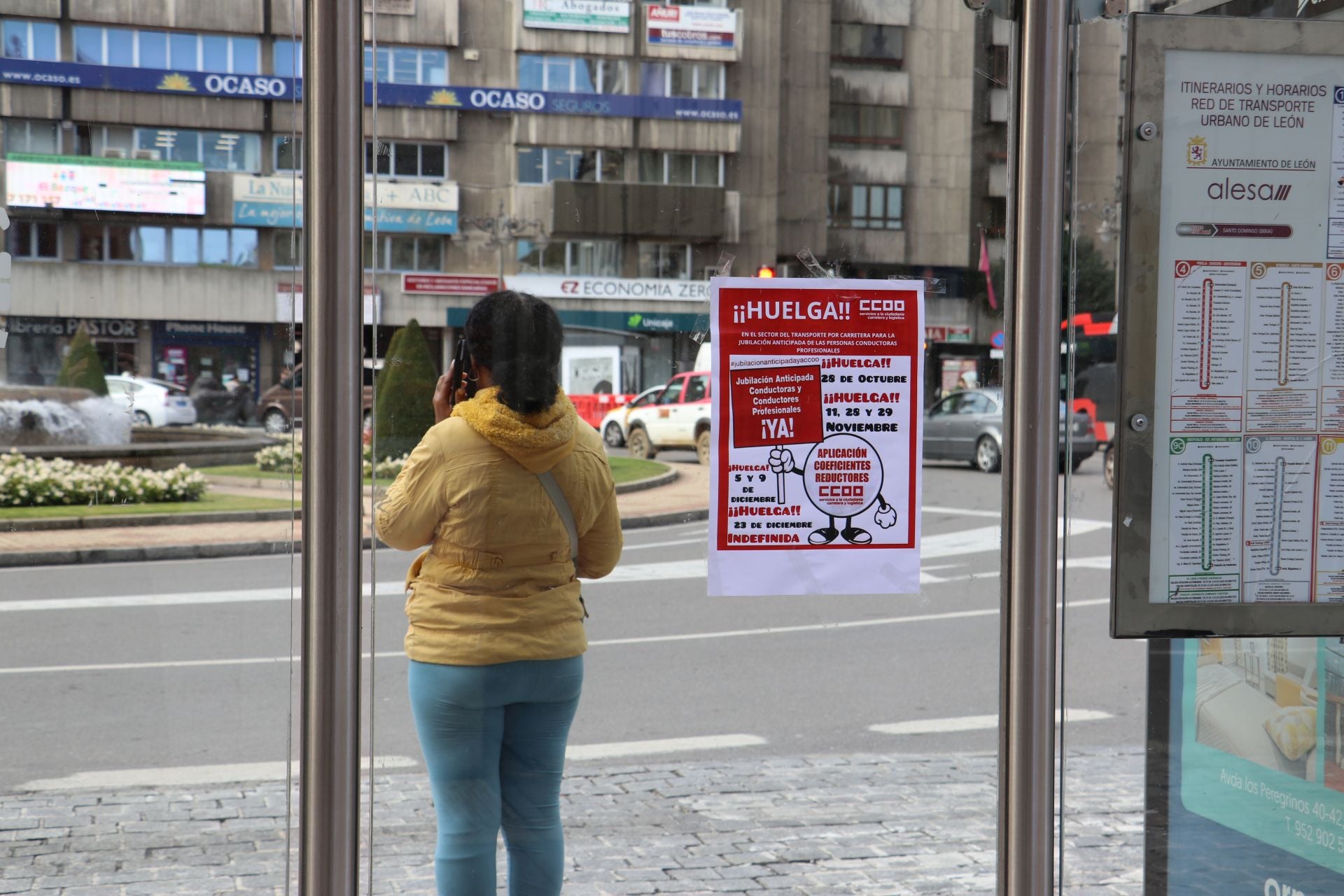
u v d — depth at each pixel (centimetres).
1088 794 239
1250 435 217
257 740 263
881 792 278
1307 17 218
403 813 248
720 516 251
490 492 241
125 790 261
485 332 240
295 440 215
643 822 266
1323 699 241
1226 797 240
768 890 265
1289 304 216
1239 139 214
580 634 251
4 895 242
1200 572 218
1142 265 215
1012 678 221
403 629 249
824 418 253
